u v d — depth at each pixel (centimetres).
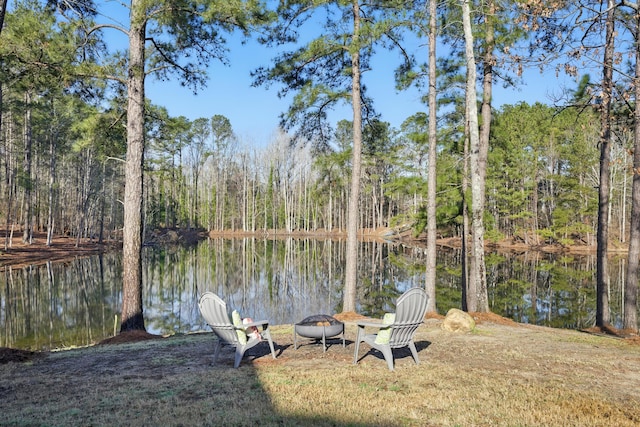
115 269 2448
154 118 1371
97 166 3766
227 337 584
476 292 1033
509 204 3644
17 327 1194
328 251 3866
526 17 659
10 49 866
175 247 4322
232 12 898
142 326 1016
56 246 3494
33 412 416
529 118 3525
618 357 614
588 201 3569
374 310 1454
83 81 1003
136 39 1006
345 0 994
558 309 1463
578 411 395
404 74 1255
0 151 3366
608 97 646
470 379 500
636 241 952
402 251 3728
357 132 1127
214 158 6575
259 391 463
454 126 1384
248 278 2245
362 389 463
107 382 518
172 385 494
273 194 6481
